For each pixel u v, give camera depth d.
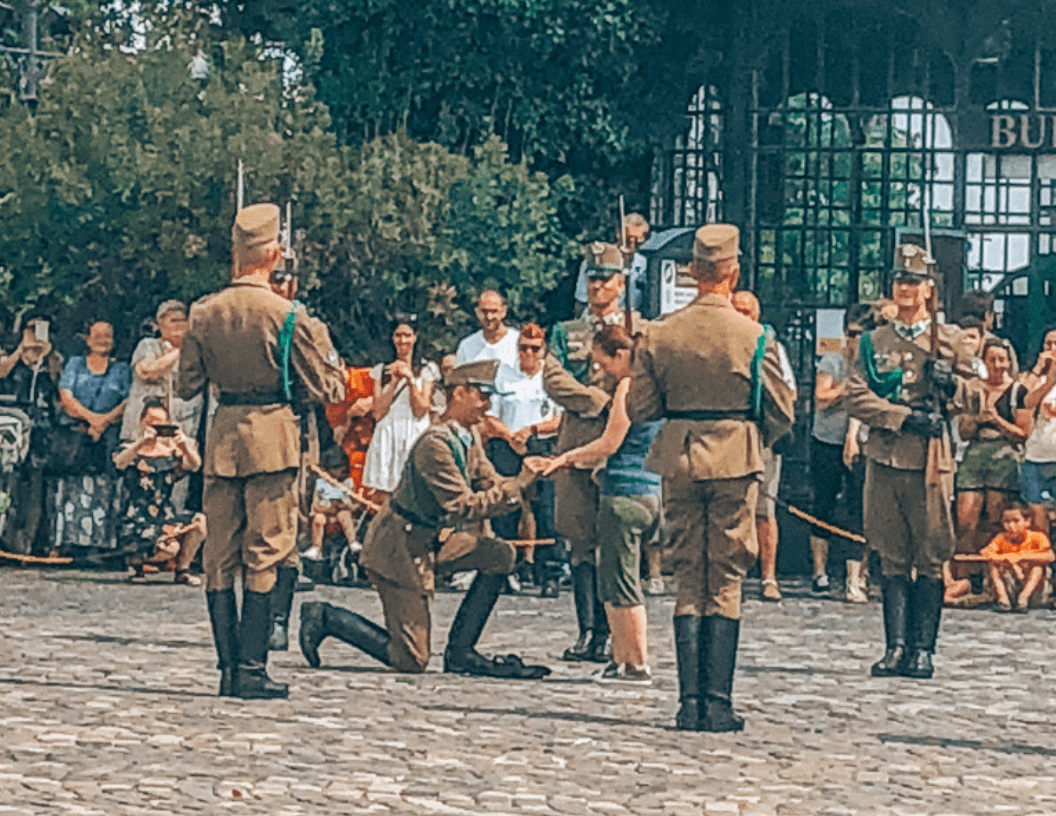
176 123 21.70
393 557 13.48
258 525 12.45
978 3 23.27
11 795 9.48
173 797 9.51
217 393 12.59
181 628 15.86
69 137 21.77
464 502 13.26
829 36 23.53
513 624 16.73
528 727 11.60
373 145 22.38
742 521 11.65
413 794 9.67
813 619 17.61
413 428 19.56
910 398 14.12
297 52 23.47
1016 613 18.30
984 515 18.92
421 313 22.19
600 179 23.95
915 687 13.55
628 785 10.01
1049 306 23.94
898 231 22.84
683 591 11.73
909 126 23.55
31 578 19.61
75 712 11.77
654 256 22.58
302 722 11.58
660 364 11.78
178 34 22.48
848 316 19.64
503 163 22.67
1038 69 23.36
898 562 14.12
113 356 22.27
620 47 23.41
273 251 12.70
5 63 23.27
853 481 19.23
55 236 21.67
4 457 20.58
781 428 11.81
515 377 19.00
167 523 19.47
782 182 23.64
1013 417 19.09
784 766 10.59
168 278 22.17
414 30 23.36
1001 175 24.45
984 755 11.02
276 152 21.64
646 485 13.34
